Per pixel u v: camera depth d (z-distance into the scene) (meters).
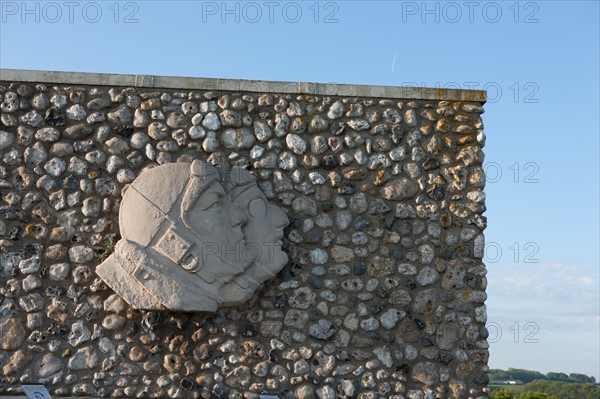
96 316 9.13
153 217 8.90
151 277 8.77
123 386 9.05
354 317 9.36
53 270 9.18
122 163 9.37
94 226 9.25
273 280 9.33
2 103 9.38
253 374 9.16
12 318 9.10
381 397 9.26
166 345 9.13
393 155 9.63
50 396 8.88
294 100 9.62
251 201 9.18
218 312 9.21
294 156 9.53
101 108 9.45
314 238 9.43
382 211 9.54
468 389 9.37
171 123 9.45
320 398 9.19
